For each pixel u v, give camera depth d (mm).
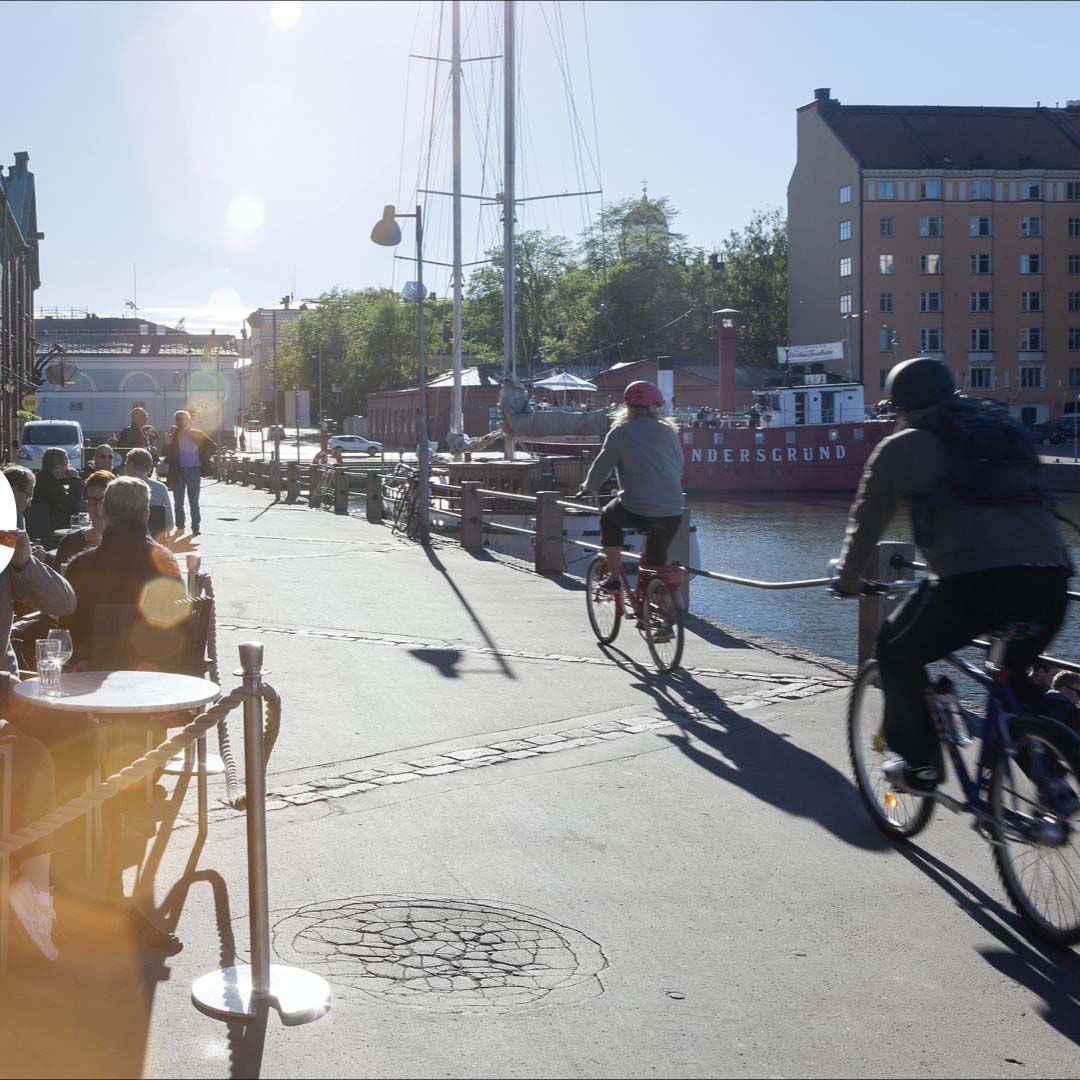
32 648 6160
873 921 4680
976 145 97375
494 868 5199
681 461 9547
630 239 109875
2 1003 3906
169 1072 3508
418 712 8000
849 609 18719
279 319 160375
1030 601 4551
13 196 51656
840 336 97375
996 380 96750
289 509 29422
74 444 38062
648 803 6109
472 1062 3600
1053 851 4457
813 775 6617
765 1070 3584
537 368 98062
